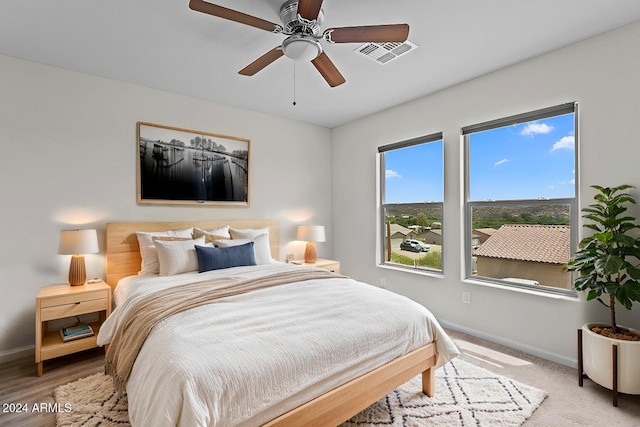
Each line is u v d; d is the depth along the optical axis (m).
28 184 2.64
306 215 4.51
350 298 2.10
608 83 2.26
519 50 2.52
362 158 4.29
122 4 1.94
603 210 2.10
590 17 2.09
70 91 2.83
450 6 1.97
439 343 2.03
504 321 2.84
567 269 2.22
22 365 2.46
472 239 3.19
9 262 2.57
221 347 1.39
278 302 1.99
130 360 1.57
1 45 2.42
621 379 1.91
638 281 2.01
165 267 2.81
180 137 3.43
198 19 2.10
